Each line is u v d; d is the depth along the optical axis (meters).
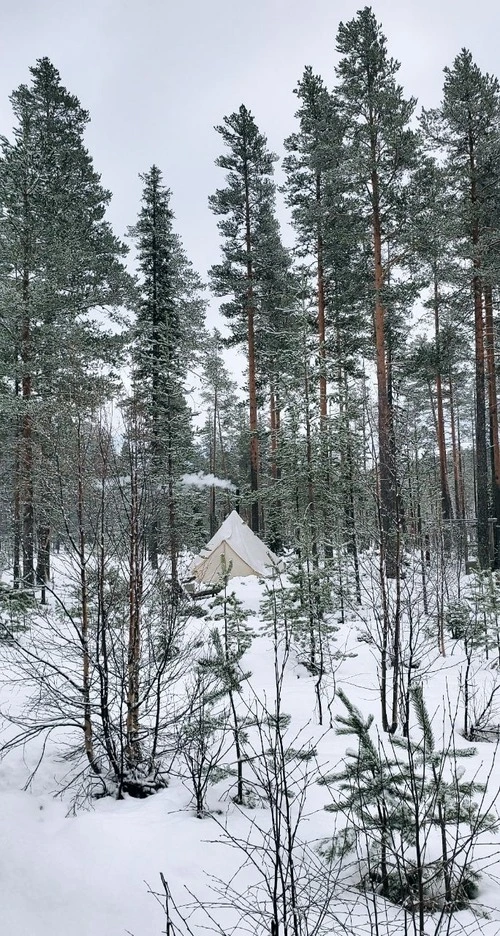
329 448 13.47
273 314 23.33
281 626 9.79
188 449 14.66
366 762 3.71
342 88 16.03
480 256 16.17
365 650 9.91
